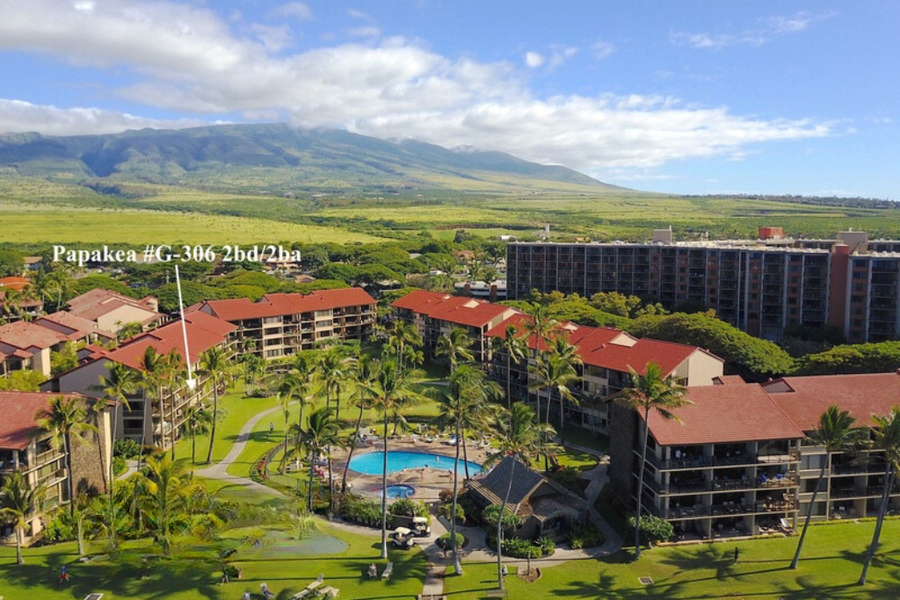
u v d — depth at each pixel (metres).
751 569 70.69
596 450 108.31
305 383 108.75
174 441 111.88
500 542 69.06
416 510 84.06
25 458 76.94
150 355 97.75
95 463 88.31
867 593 65.62
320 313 183.75
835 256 176.38
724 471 79.81
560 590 67.06
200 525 75.81
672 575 69.75
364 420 125.00
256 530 79.50
